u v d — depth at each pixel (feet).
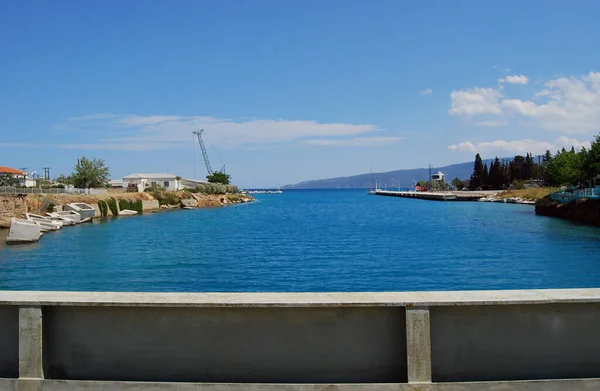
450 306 13.79
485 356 13.93
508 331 13.94
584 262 97.35
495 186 542.57
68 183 352.28
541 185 440.04
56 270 93.45
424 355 13.57
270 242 140.77
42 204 197.06
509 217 231.71
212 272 90.48
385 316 14.06
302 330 14.14
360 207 385.70
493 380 13.87
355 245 131.75
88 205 226.58
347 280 82.07
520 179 507.30
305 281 81.41
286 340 14.17
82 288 76.43
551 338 13.94
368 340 14.07
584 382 13.62
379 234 162.81
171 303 13.97
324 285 77.92
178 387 13.99
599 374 13.92
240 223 219.00
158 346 14.37
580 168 224.74
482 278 82.48
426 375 13.57
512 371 13.92
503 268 91.86
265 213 306.96
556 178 305.94
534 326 13.96
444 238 146.72
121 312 14.42
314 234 164.96
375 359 14.06
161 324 14.37
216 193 478.59
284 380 14.16
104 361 14.43
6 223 167.43
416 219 234.58
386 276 85.35
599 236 143.23
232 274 88.28
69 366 14.49
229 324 14.25
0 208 167.84
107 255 113.70
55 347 14.52
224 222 224.94
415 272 88.89
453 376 13.94
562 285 76.07
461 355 13.94
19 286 78.43
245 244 135.74
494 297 13.88
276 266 96.99
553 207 229.66
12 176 288.10
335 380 14.08
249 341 14.24
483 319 13.94
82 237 154.30
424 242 136.87
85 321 14.48
